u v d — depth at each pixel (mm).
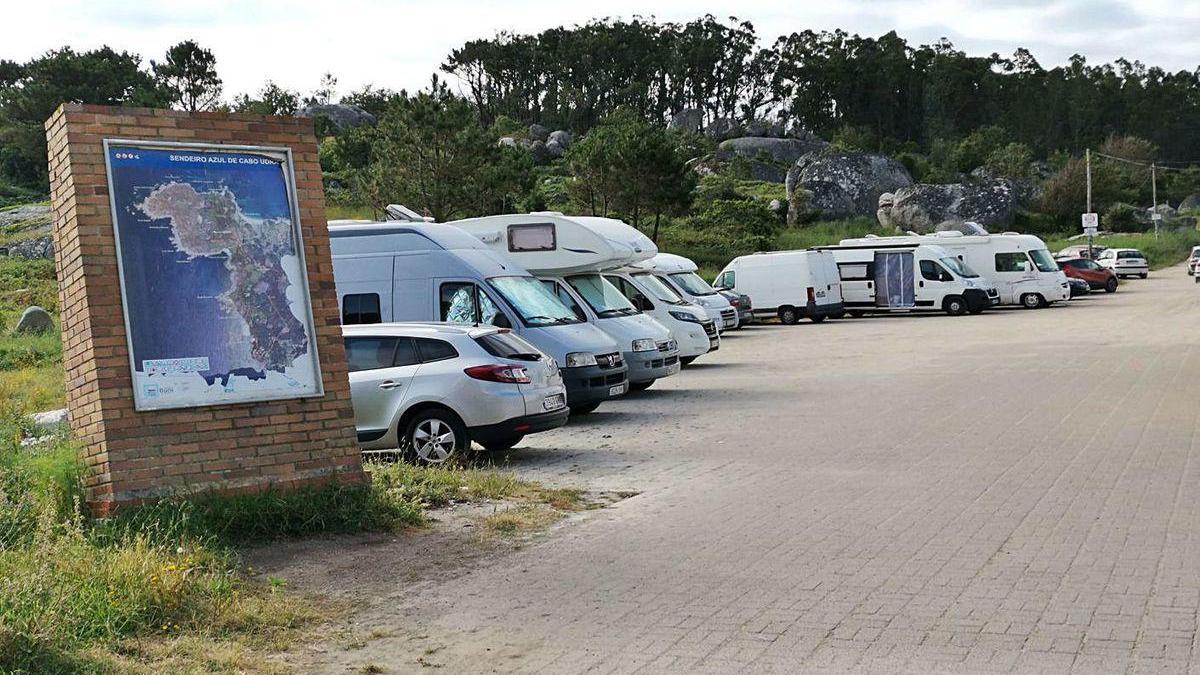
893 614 6871
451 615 7199
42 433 12375
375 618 7180
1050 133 152625
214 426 9586
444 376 13094
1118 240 82250
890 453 12820
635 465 12758
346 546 9023
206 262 9703
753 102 143500
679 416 16828
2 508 8719
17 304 39438
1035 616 6723
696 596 7422
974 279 40094
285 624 7008
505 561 8547
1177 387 17656
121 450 9211
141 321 9398
